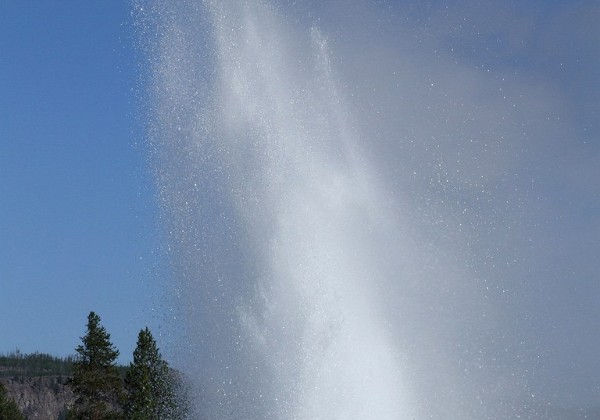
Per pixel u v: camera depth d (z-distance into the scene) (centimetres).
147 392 5834
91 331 8031
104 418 7594
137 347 6022
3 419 9288
